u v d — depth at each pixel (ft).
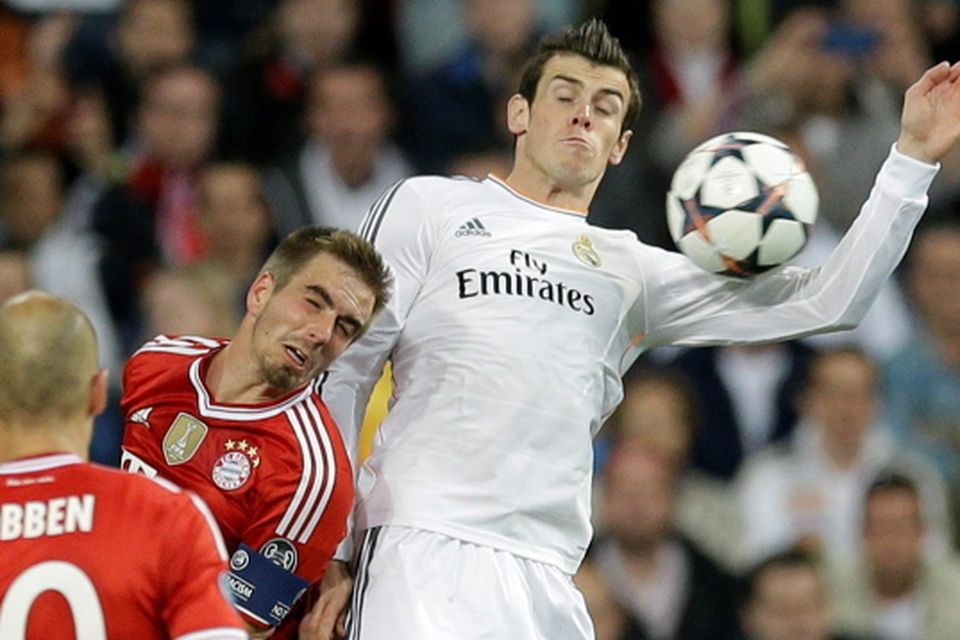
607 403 72.18
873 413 123.65
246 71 144.66
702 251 70.03
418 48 155.43
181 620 55.67
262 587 65.36
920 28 153.79
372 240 71.15
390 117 143.54
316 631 68.33
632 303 71.77
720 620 113.19
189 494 57.67
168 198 137.69
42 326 56.85
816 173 140.26
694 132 142.20
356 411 69.82
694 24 146.51
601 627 108.88
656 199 139.95
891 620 114.42
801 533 120.88
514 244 70.85
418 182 72.74
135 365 67.56
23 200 137.18
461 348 69.56
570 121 71.10
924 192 68.95
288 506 65.05
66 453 57.06
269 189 136.98
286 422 65.87
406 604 67.26
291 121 144.15
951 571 115.14
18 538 56.03
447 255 70.74
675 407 123.44
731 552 121.08
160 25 147.23
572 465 69.87
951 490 124.98
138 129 143.95
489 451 68.80
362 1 152.97
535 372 69.36
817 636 111.04
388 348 70.08
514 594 68.18
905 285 139.13
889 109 143.13
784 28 145.69
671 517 115.34
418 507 68.59
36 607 55.52
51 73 147.33
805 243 70.13
